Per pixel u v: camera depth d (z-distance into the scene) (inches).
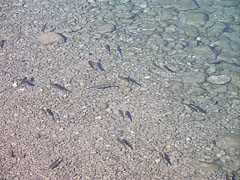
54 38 250.7
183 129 193.9
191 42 251.8
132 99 210.1
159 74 226.1
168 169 176.7
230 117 200.2
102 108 205.0
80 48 245.1
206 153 183.0
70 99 210.2
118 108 205.2
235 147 185.5
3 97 211.9
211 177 173.5
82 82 220.4
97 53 241.3
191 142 187.8
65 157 182.4
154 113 202.2
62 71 227.9
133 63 233.8
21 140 190.1
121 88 216.5
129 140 189.2
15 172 177.6
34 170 178.1
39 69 229.5
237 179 172.6
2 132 193.9
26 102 209.0
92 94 213.2
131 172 175.9
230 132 192.2
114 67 230.8
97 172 176.4
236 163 178.7
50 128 195.3
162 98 210.7
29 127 196.1
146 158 181.2
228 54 242.4
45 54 240.4
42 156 183.2
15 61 235.1
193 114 201.5
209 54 242.1
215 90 216.1
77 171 177.0
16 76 225.0
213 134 191.5
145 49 245.0
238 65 233.3
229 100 209.8
